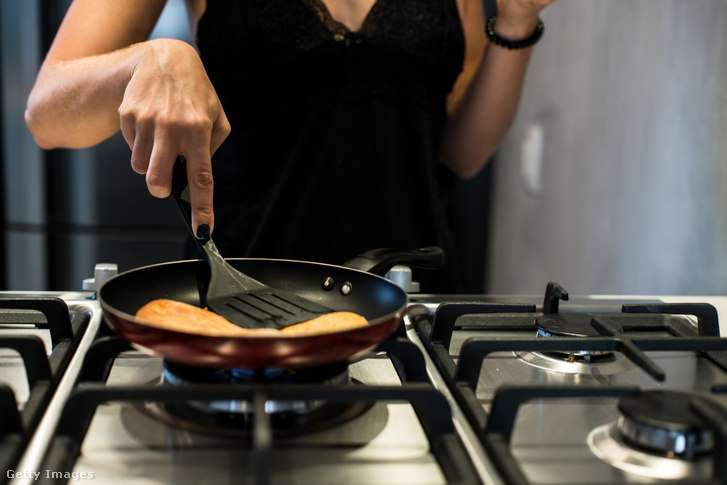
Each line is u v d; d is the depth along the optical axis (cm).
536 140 152
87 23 78
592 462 39
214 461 38
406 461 39
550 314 59
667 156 93
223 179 94
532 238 154
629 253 105
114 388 37
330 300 56
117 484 35
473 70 109
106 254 164
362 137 92
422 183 96
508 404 39
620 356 56
